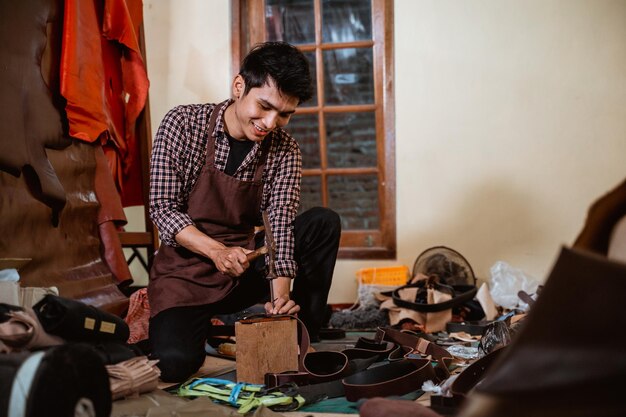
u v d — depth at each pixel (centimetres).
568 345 101
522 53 457
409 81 467
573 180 452
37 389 132
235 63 480
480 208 459
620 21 448
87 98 327
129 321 312
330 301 470
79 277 308
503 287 432
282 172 271
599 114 451
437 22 465
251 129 243
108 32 359
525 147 457
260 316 237
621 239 130
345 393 208
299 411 200
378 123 475
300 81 232
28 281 275
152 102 486
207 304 251
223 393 212
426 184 464
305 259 282
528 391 98
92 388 142
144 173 404
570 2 453
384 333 285
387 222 467
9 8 282
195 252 251
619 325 97
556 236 453
